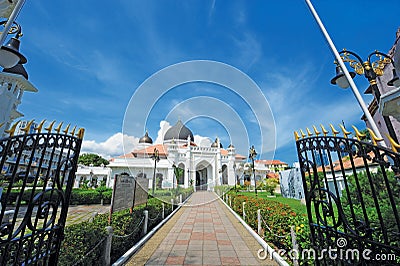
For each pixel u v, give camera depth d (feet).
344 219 7.03
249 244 17.79
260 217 20.16
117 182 16.70
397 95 10.03
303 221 12.74
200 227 24.44
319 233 8.28
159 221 26.86
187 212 36.58
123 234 14.58
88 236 10.55
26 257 6.28
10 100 19.39
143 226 19.81
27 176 6.40
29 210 6.29
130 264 13.41
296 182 57.72
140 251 15.83
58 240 7.63
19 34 11.69
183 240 18.95
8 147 5.93
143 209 21.66
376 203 6.26
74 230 10.98
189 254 15.33
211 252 15.78
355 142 6.91
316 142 8.37
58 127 7.65
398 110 11.38
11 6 11.09
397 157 5.72
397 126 21.27
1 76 20.15
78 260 9.00
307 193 8.82
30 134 6.57
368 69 13.61
